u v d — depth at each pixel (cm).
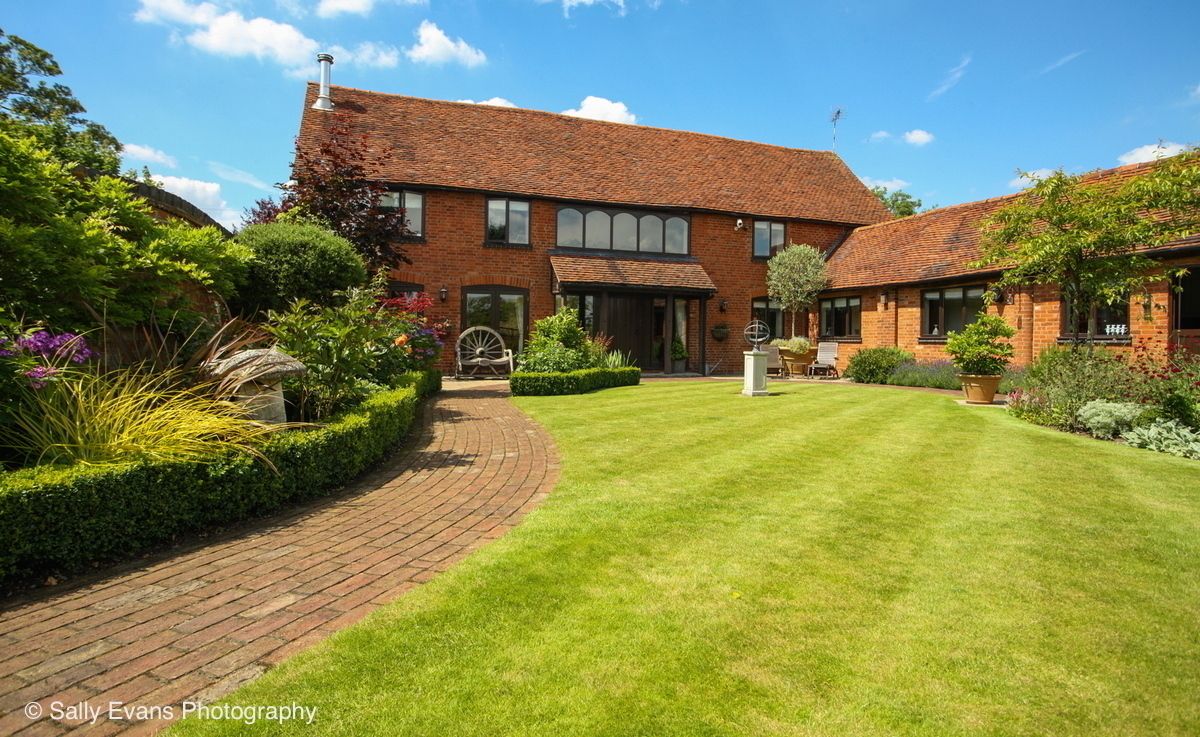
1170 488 541
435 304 1828
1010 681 239
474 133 2023
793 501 488
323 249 1066
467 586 320
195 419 438
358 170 1378
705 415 986
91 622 287
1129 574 346
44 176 538
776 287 2095
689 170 2244
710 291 1969
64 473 344
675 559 361
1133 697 230
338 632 273
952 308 1720
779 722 213
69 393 421
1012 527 427
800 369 2066
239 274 816
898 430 851
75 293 535
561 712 216
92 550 347
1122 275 979
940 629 280
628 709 218
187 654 259
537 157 2038
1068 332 1425
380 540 402
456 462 638
